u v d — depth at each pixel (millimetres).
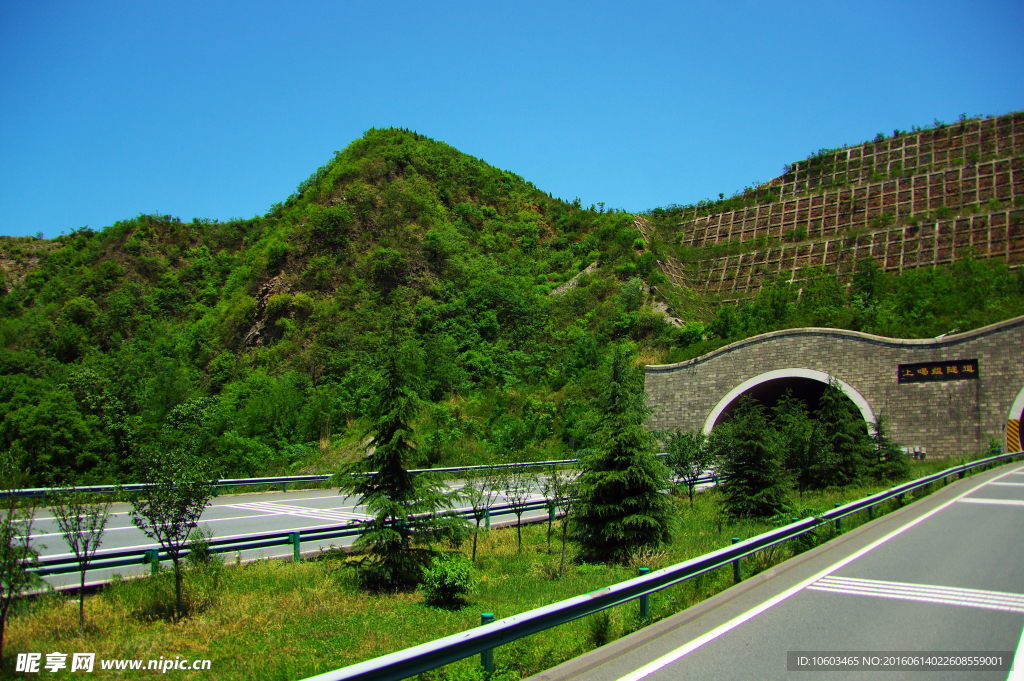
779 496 20219
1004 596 8625
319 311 61625
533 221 85750
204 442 38375
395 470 13117
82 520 9977
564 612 6609
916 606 8219
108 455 35594
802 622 7617
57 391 39500
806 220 78562
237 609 10281
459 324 60594
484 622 6086
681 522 16531
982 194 69062
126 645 8578
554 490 17328
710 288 74938
